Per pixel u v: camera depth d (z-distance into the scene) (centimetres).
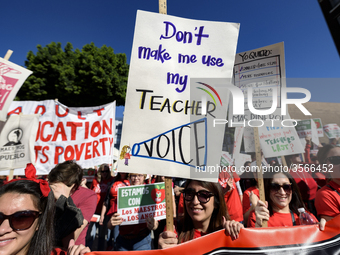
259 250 130
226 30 176
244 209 228
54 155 356
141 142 155
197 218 153
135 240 247
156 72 166
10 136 290
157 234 254
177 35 174
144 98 162
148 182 472
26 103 366
